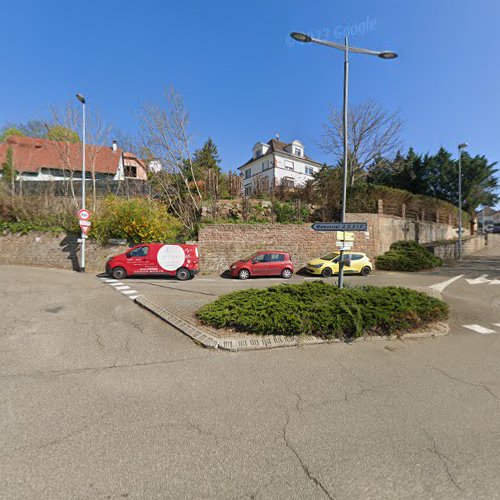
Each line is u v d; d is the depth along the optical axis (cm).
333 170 2397
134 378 360
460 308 795
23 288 852
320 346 483
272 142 3975
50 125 1881
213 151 3438
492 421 289
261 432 261
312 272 1452
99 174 2934
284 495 196
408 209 2211
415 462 229
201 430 262
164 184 1773
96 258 1408
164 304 676
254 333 496
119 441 243
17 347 441
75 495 190
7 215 1584
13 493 190
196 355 433
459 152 2145
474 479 213
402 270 1647
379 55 746
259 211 1780
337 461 228
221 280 1263
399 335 536
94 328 536
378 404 315
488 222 7081
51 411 284
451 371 406
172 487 200
